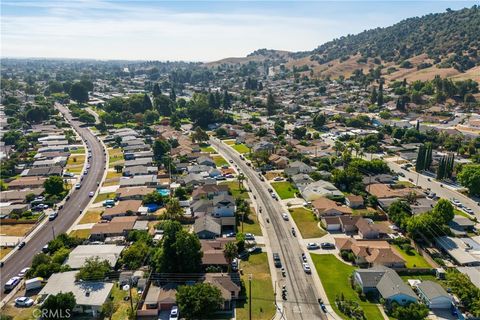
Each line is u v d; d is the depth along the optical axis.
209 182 137.88
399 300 71.44
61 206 122.00
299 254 92.12
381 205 116.56
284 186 138.75
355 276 80.00
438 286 74.44
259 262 88.38
